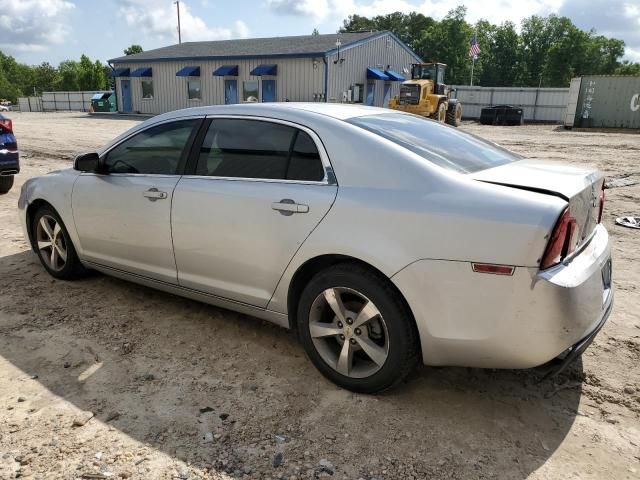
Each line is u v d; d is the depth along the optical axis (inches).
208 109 141.9
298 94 1122.0
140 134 153.0
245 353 135.3
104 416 108.2
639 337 143.8
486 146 137.3
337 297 115.2
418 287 102.6
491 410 112.2
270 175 124.7
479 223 97.1
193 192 135.3
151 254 148.6
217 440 101.7
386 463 96.0
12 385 118.6
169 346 138.2
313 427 105.9
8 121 297.6
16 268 194.2
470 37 2913.4
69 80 3644.2
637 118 1075.3
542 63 3127.5
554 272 95.7
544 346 96.7
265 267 124.3
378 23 3575.3
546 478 92.8
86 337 142.0
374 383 113.2
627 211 299.7
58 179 173.0
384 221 105.7
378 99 1289.4
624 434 104.6
